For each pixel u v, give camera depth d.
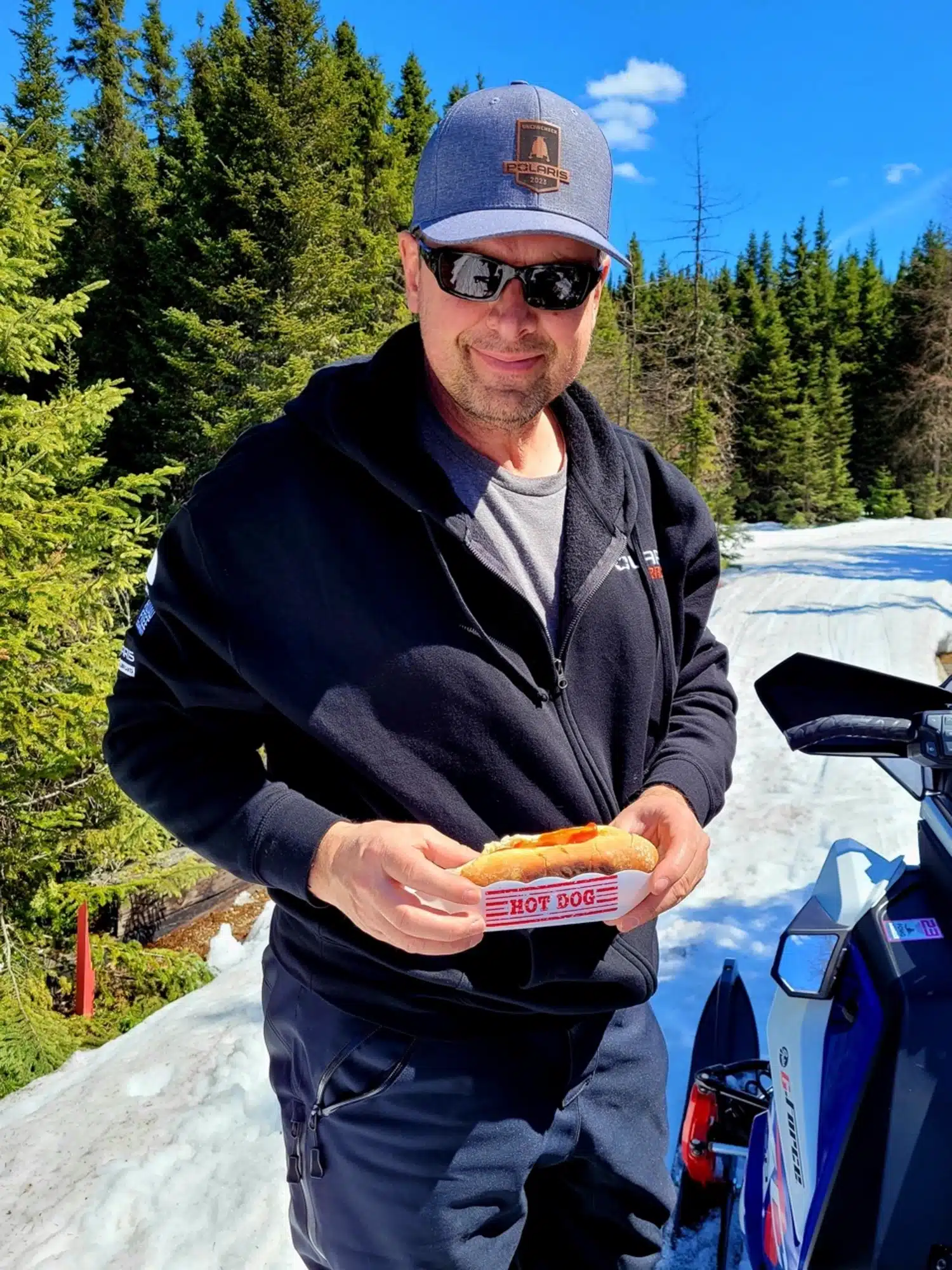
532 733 1.22
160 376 16.48
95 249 19.83
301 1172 1.39
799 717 1.66
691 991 3.41
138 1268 2.34
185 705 1.29
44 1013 6.88
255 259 15.71
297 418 1.25
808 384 42.97
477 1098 1.29
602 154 1.21
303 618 1.21
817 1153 1.33
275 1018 1.43
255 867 1.19
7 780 7.31
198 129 20.56
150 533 8.10
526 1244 1.61
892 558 17.58
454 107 1.21
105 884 8.09
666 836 1.21
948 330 33.94
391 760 1.20
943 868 1.41
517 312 1.17
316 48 17.28
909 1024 1.26
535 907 1.10
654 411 20.58
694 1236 2.20
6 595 6.70
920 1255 1.17
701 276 23.31
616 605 1.32
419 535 1.20
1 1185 2.75
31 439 7.53
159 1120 2.96
